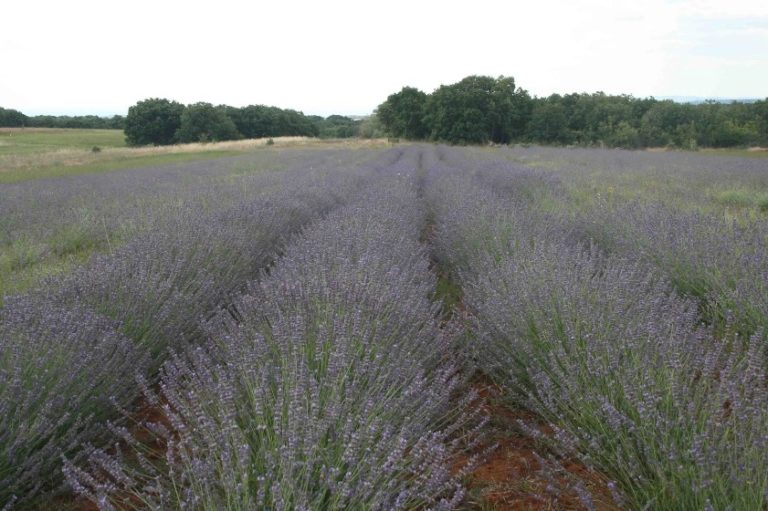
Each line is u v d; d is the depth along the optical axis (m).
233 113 87.75
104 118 102.31
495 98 60.59
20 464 2.39
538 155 27.08
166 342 3.65
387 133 73.88
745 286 3.83
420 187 14.12
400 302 3.59
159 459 2.72
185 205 8.30
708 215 6.25
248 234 6.17
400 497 1.92
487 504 2.49
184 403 2.59
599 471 2.44
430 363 3.32
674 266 4.81
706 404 2.33
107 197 11.18
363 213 6.60
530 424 3.06
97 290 3.73
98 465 2.65
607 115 59.50
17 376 2.55
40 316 3.21
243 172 17.98
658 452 2.25
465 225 6.34
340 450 2.18
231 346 2.96
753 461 1.98
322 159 26.00
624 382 2.54
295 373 2.46
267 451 2.08
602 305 3.45
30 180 16.98
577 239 6.55
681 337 3.09
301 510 1.72
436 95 63.19
